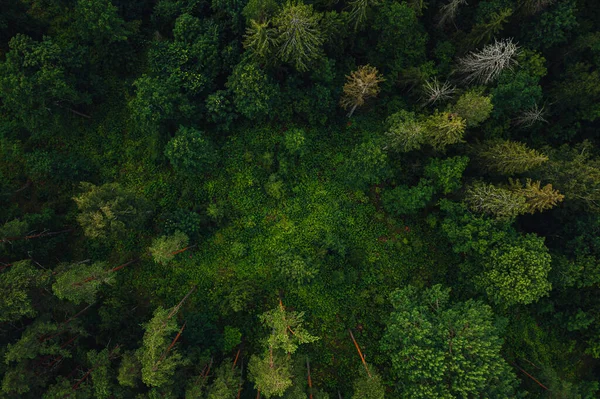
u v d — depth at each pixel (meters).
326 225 35.69
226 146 37.22
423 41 35.66
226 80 36.91
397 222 36.00
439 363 25.14
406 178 36.41
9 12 33.41
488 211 30.69
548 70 36.88
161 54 34.78
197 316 32.44
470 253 31.36
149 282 34.66
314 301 34.28
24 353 24.86
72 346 30.81
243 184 36.38
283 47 30.00
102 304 33.38
